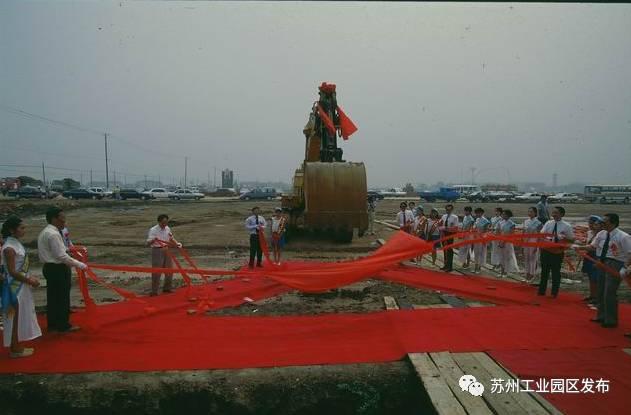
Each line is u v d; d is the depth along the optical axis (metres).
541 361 6.31
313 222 18.14
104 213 40.47
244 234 24.22
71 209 44.75
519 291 10.69
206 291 10.58
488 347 6.82
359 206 18.33
